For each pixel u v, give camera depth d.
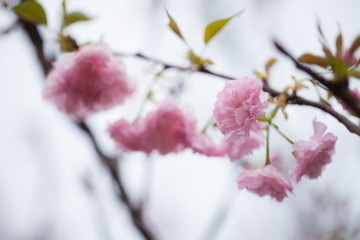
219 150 0.73
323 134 0.63
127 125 0.73
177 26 0.65
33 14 0.68
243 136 0.60
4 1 0.72
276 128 0.62
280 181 0.66
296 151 0.63
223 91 0.61
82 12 0.69
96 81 0.71
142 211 0.86
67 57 0.70
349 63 0.57
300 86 0.60
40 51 0.78
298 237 1.60
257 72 0.64
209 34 0.65
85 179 0.97
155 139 0.73
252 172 0.67
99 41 0.71
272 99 0.60
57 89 0.73
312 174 0.64
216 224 0.96
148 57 0.69
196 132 0.73
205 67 0.66
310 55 0.56
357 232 1.44
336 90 0.54
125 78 0.73
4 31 0.76
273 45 0.53
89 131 0.86
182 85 0.80
